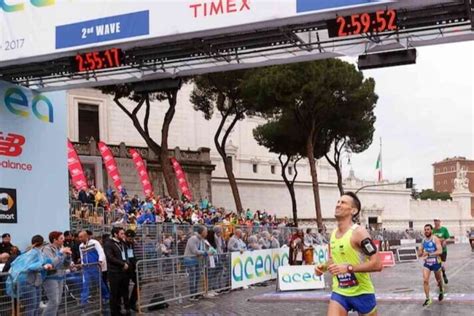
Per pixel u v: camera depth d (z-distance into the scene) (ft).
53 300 32.55
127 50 38.11
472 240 146.30
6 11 38.78
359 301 18.28
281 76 97.50
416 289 52.54
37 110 45.47
